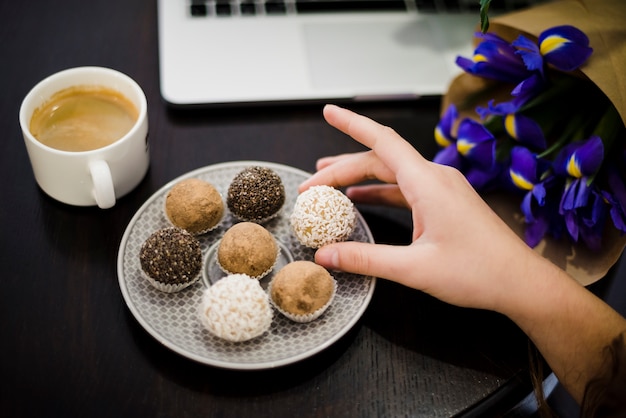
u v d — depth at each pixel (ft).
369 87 2.23
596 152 1.75
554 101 1.97
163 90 2.15
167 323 1.69
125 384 1.66
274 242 1.81
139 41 2.33
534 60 1.81
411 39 2.37
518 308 1.70
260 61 2.25
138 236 1.82
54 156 1.77
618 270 1.98
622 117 1.73
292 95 2.19
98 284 1.80
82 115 1.92
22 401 1.62
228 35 2.30
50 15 2.35
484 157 1.91
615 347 1.69
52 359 1.68
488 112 1.90
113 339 1.72
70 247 1.86
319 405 1.67
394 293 1.85
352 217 1.83
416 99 2.25
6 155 2.01
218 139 2.12
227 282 1.66
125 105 1.96
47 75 2.20
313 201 1.80
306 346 1.67
